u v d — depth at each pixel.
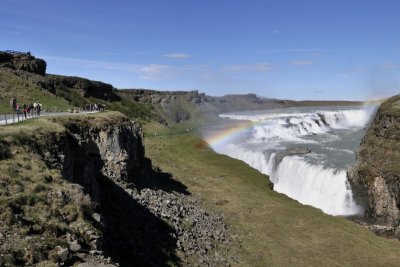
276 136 133.12
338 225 52.09
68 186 26.58
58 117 48.25
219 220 51.38
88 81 168.38
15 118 47.12
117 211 39.97
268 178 79.81
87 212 24.59
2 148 28.22
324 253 43.41
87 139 48.69
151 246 35.62
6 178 24.45
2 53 116.75
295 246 44.94
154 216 44.56
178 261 35.53
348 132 141.62
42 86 107.88
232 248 42.91
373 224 61.47
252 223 51.81
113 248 27.20
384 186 62.53
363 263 41.44
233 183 73.56
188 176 75.75
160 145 109.38
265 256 41.94
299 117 158.12
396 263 41.78
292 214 55.78
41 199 23.61
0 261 17.67
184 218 48.34
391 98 84.75
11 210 21.39
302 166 83.94
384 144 69.25
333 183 74.56
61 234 21.44
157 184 61.75
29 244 19.31
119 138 52.75
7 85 86.19
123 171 51.44
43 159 30.50
